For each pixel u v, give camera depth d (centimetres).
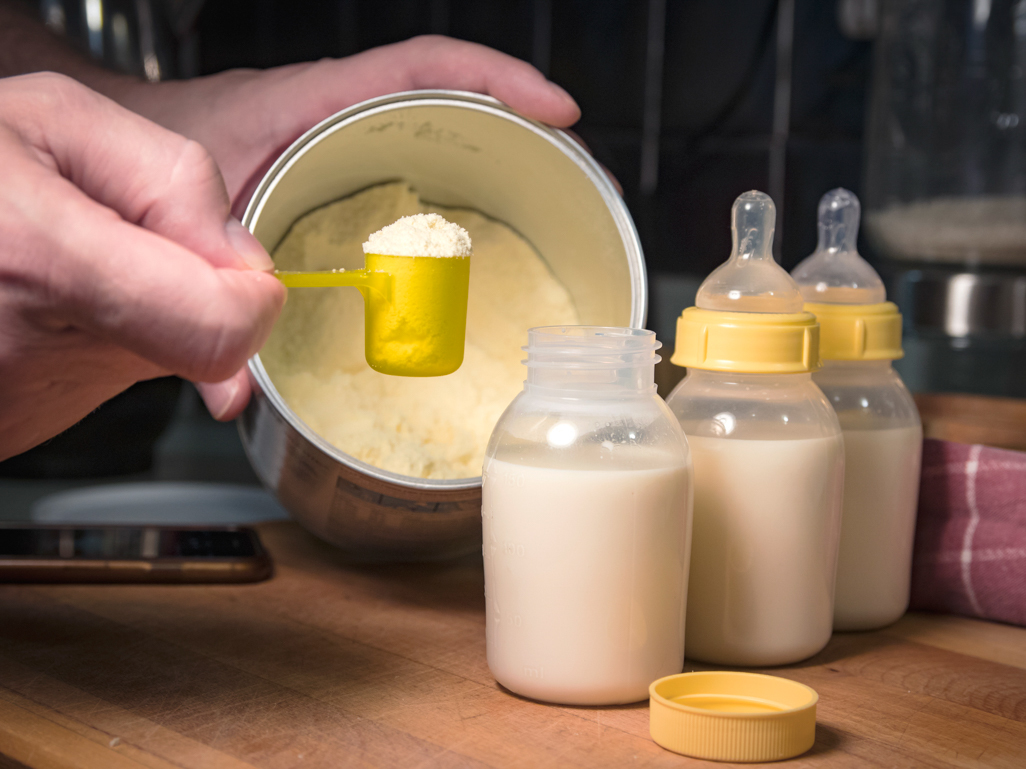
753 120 149
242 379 71
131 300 46
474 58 76
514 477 57
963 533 75
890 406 72
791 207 150
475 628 72
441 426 76
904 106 114
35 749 53
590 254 79
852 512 71
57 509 109
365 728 55
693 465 63
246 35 149
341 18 148
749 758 52
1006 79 106
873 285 72
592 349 56
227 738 54
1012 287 108
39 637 69
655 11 148
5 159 47
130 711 57
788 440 62
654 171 151
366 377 78
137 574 80
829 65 148
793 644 64
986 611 75
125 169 49
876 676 65
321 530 78
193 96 90
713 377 64
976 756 54
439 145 79
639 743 54
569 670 57
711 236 152
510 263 84
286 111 83
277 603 76
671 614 58
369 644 68
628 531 56
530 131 73
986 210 107
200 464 144
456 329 58
